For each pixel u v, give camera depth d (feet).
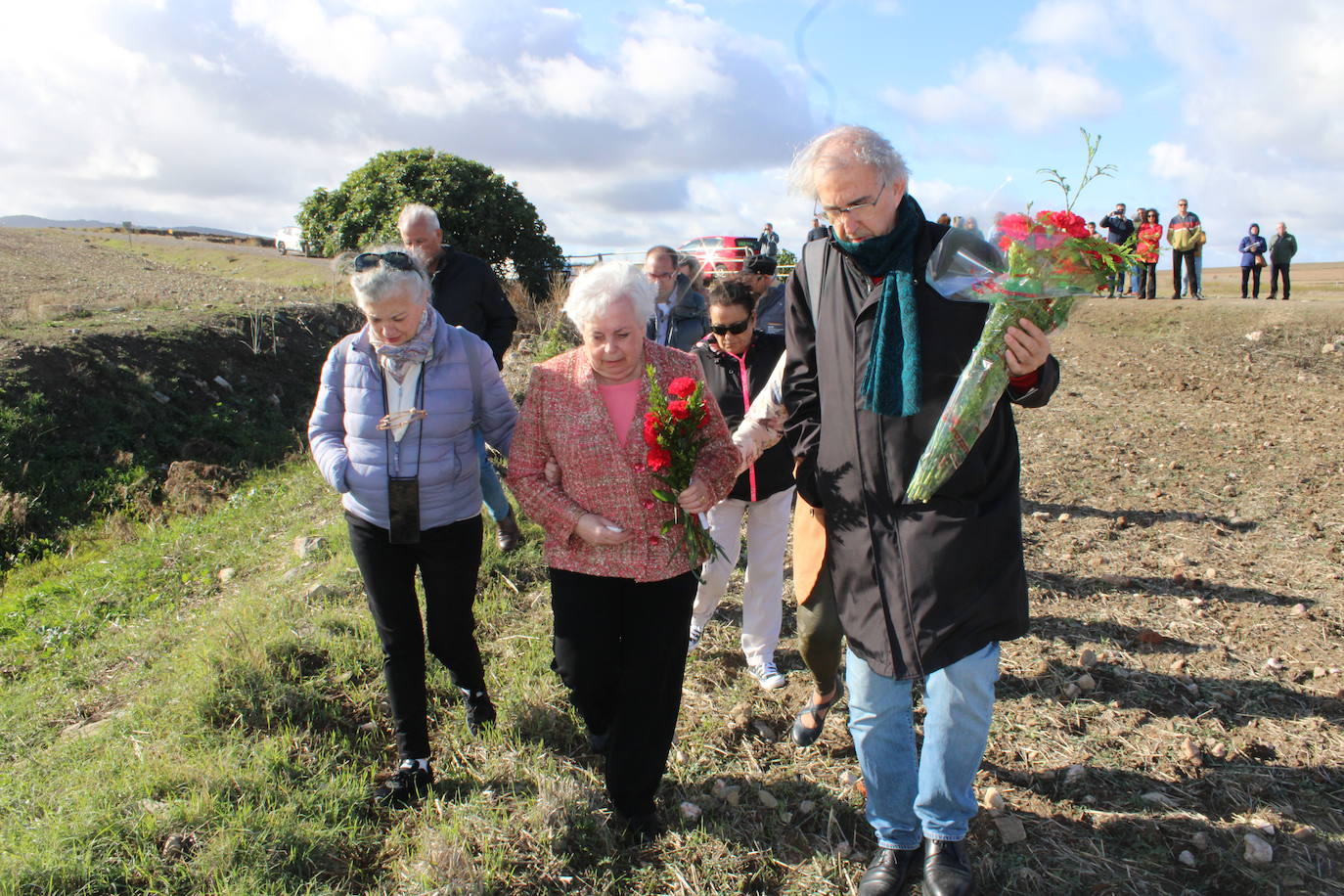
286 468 29.96
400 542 9.75
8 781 10.94
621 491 9.06
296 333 42.80
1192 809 10.20
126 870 8.63
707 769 11.15
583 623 9.25
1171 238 55.77
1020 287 7.28
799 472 9.36
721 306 12.00
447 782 10.48
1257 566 17.24
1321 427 28.84
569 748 11.30
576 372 9.30
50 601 19.40
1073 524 19.97
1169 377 39.06
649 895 9.05
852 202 7.75
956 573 7.93
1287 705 12.23
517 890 8.86
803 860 9.62
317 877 8.93
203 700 11.47
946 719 8.11
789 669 13.58
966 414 7.57
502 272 59.82
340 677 12.37
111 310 41.27
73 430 28.55
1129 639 14.32
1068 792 10.61
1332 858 9.36
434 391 9.85
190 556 21.07
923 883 8.39
